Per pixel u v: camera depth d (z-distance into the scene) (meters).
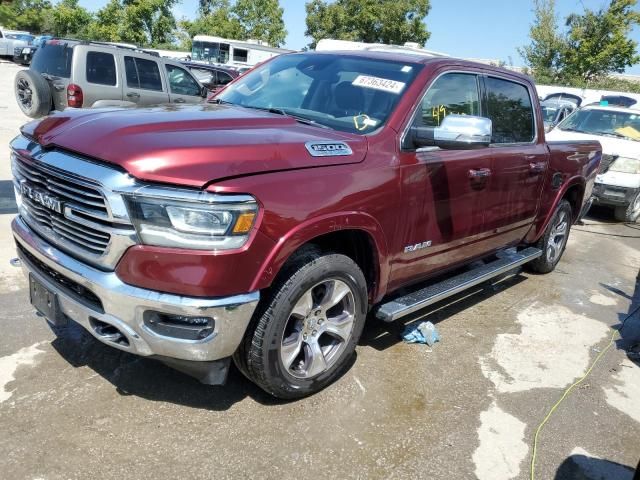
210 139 2.70
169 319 2.62
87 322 2.73
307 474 2.68
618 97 23.02
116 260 2.54
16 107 14.16
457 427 3.18
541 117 5.14
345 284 3.18
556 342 4.45
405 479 2.73
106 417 2.90
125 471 2.56
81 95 9.30
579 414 3.46
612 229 8.95
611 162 9.01
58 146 2.78
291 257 2.94
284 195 2.70
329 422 3.07
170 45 43.00
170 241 2.46
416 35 38.34
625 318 5.11
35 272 2.99
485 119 3.23
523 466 2.93
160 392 3.16
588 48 31.89
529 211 5.05
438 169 3.65
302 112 3.69
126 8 42.09
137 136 2.64
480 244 4.46
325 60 4.12
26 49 30.31
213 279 2.51
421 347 4.06
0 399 2.94
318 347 3.19
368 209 3.15
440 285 4.14
